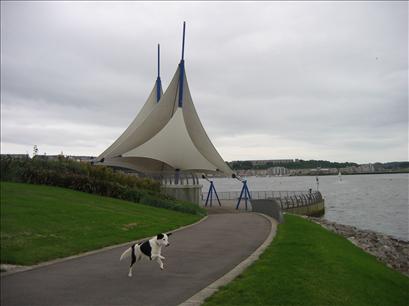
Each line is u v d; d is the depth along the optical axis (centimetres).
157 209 2384
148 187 3009
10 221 1293
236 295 759
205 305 701
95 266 979
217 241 1438
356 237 2569
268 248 1273
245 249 1267
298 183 17600
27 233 1198
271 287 812
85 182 2442
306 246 1340
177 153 4122
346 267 1145
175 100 4606
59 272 910
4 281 824
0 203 1548
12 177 2250
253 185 16562
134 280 862
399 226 3875
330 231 2467
